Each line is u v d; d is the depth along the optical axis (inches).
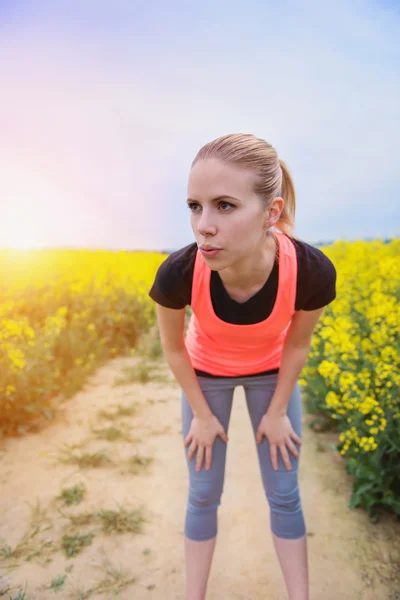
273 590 86.0
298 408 76.9
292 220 67.5
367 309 149.2
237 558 94.0
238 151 53.1
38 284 246.1
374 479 104.0
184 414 77.4
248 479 120.0
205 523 74.5
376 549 95.0
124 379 187.6
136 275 309.1
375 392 111.0
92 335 209.2
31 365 146.9
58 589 85.7
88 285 255.3
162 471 123.3
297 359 70.7
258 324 66.4
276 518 74.2
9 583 86.7
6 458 128.4
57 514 105.8
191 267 63.4
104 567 90.7
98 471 122.9
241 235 54.4
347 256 280.2
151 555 93.9
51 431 144.1
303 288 63.3
